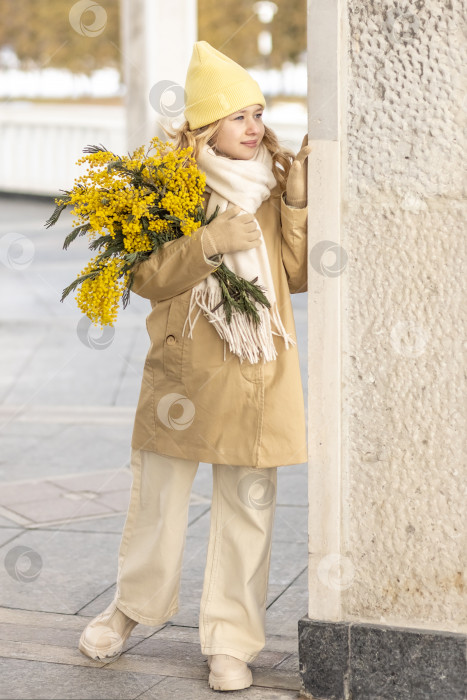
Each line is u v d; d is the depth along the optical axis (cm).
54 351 1055
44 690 403
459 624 381
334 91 370
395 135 367
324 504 390
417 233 370
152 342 408
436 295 371
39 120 2447
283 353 397
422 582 384
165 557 418
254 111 399
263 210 403
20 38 2603
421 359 375
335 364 383
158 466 417
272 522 415
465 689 378
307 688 398
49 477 682
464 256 365
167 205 384
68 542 571
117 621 434
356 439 386
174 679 415
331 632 392
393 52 363
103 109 2533
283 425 394
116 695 399
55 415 831
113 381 937
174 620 478
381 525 387
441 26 357
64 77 2620
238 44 2350
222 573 415
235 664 406
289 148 419
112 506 628
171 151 398
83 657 436
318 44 370
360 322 381
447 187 364
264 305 386
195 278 387
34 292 1346
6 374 970
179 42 1677
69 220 1970
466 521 377
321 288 382
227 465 408
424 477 380
